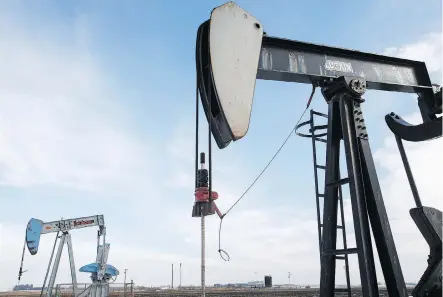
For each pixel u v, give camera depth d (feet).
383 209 12.93
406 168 14.14
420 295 11.57
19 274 37.22
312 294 96.89
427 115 16.70
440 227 12.01
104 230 41.73
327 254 13.10
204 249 11.85
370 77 15.52
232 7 11.89
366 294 11.58
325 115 16.21
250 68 11.49
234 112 10.82
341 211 14.87
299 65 14.17
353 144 13.61
